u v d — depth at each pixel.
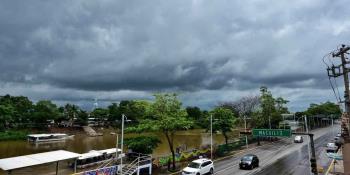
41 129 112.56
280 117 75.50
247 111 87.69
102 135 111.19
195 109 142.25
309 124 105.69
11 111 100.94
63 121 130.62
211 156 44.66
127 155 37.12
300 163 40.94
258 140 62.31
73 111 131.38
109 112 131.00
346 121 24.38
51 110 123.25
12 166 27.30
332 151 48.56
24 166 27.70
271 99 76.19
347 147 20.62
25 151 67.19
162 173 34.50
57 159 30.70
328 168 37.25
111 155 50.28
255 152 52.22
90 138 100.19
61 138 95.06
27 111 117.31
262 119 74.62
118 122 124.81
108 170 30.88
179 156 41.31
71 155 32.78
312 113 119.69
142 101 37.69
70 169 42.75
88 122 129.00
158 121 35.38
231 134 93.69
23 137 92.88
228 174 34.22
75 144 81.88
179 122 35.50
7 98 115.44
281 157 46.50
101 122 132.75
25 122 111.38
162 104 36.31
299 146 60.22
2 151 67.12
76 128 121.94
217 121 52.75
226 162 42.28
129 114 116.62
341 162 40.91
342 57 22.02
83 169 43.09
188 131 117.44
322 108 123.31
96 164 46.50
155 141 38.19
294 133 25.45
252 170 36.50
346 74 21.86
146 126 35.34
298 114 113.00
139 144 36.31
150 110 36.28
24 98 120.94
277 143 65.69
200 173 32.09
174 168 36.19
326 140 70.50
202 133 108.75
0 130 96.19
